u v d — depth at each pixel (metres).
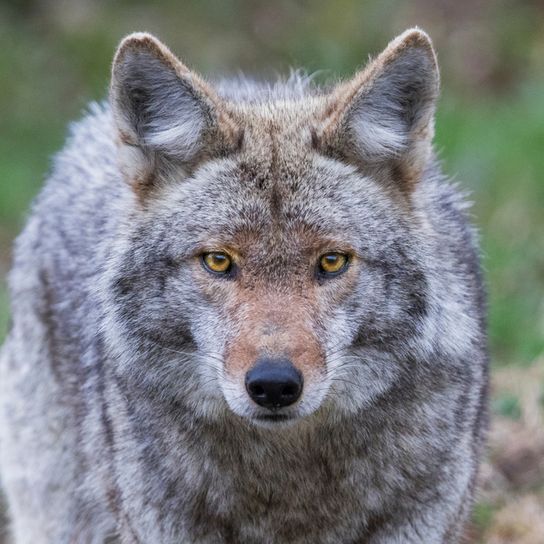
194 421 9.69
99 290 9.84
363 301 9.33
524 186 20.05
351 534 9.89
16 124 25.08
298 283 9.14
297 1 27.94
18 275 12.71
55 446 11.85
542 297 17.11
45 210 12.59
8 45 26.72
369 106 9.55
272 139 9.65
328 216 9.32
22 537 12.73
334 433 9.71
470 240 10.91
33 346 12.10
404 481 9.73
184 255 9.37
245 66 26.17
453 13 27.58
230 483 9.76
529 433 14.00
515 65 26.16
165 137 9.63
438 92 9.71
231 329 9.05
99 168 11.96
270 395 8.68
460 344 9.80
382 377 9.52
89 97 25.14
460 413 9.88
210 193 9.48
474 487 10.50
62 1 28.06
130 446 9.94
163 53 9.44
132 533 10.15
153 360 9.60
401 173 9.84
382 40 26.58
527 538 12.61
